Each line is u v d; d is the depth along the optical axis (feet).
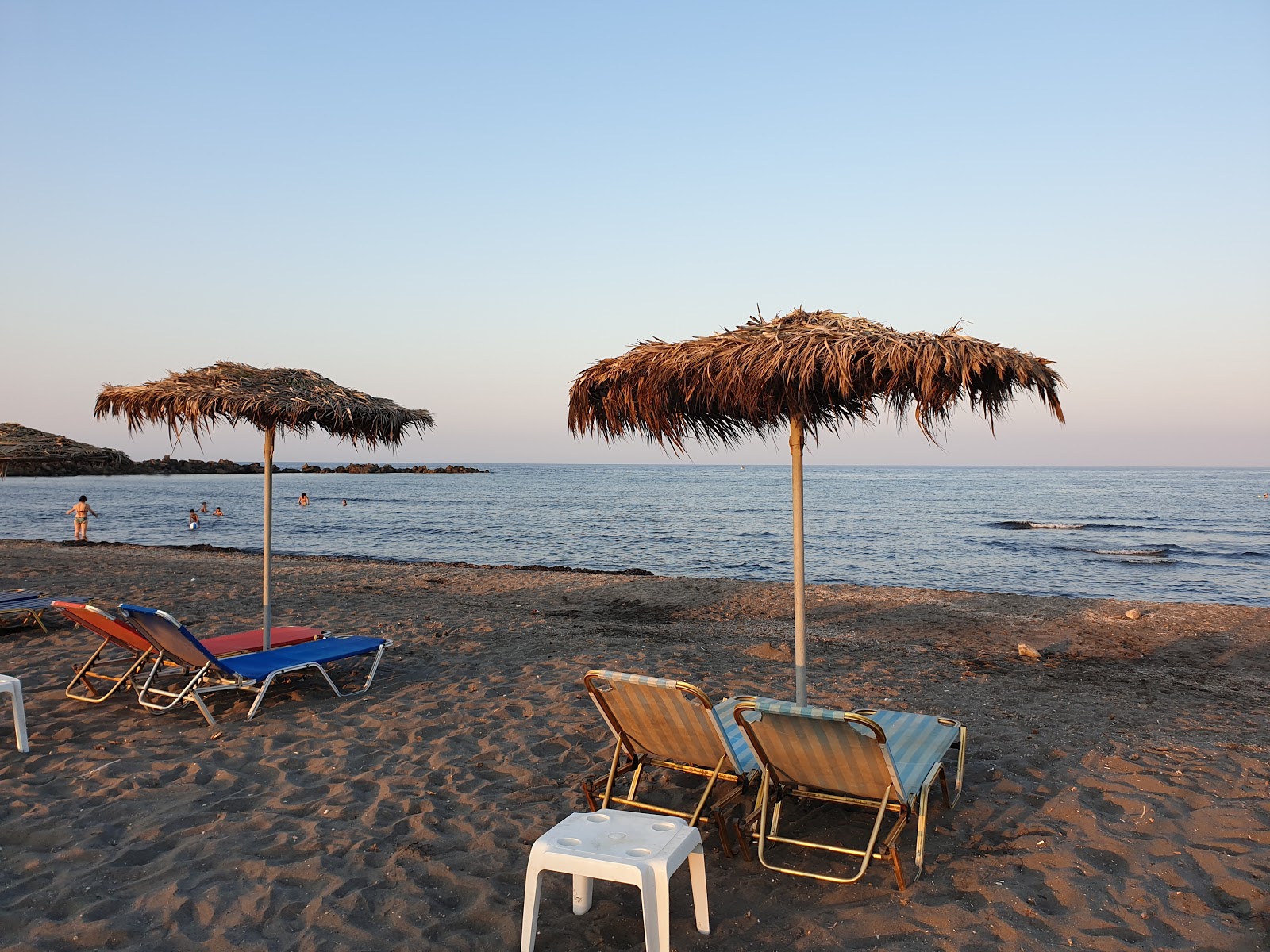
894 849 10.76
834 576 70.03
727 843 11.84
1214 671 26.96
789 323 13.85
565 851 9.07
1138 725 19.21
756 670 25.32
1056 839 12.46
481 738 17.40
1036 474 550.36
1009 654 29.32
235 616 34.09
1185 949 9.45
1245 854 11.83
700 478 439.22
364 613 35.14
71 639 27.43
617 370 14.11
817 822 13.23
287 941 9.70
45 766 15.24
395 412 21.98
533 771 15.43
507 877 11.25
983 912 10.27
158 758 15.79
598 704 12.62
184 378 20.52
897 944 9.58
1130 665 27.73
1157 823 13.01
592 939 9.77
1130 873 11.34
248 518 139.03
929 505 184.24
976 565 76.95
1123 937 9.70
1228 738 18.06
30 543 71.72
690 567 75.20
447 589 45.06
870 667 26.18
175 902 10.49
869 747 10.59
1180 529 119.96
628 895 10.84
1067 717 19.97
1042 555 84.94
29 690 20.43
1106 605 39.70
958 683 24.07
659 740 12.62
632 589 44.62
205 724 18.02
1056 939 9.66
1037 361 11.63
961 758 14.14
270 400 19.67
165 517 138.82
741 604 40.83
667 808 13.88
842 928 9.96
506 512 157.48
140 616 17.29
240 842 12.26
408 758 16.06
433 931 9.92
